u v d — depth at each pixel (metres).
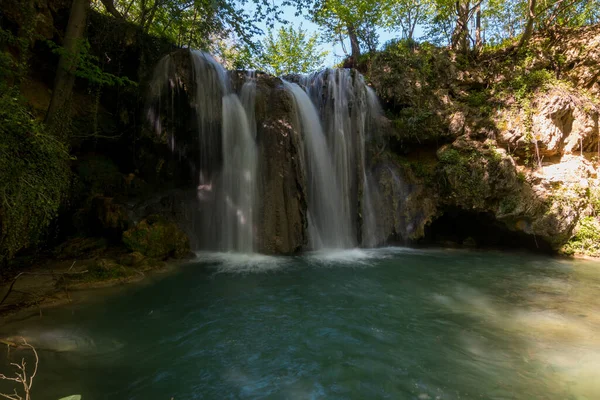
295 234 9.91
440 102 12.92
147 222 8.47
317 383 3.84
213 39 15.61
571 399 3.54
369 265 9.02
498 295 6.83
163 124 9.82
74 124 9.20
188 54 9.92
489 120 12.18
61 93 8.18
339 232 11.34
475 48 14.93
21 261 7.23
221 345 4.66
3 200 4.68
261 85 10.82
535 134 11.45
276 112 10.38
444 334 5.06
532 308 6.12
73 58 8.13
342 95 11.91
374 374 4.01
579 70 12.26
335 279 7.68
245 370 4.08
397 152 13.17
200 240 10.12
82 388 3.64
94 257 7.72
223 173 10.31
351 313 5.80
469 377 3.95
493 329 5.21
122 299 6.10
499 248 11.80
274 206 9.84
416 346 4.69
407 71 13.29
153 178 10.44
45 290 6.05
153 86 9.71
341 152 11.69
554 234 10.56
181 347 4.59
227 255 9.50
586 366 4.16
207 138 10.30
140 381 3.82
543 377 3.94
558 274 8.45
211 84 10.23
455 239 12.62
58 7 9.70
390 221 11.77
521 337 4.96
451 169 11.64
